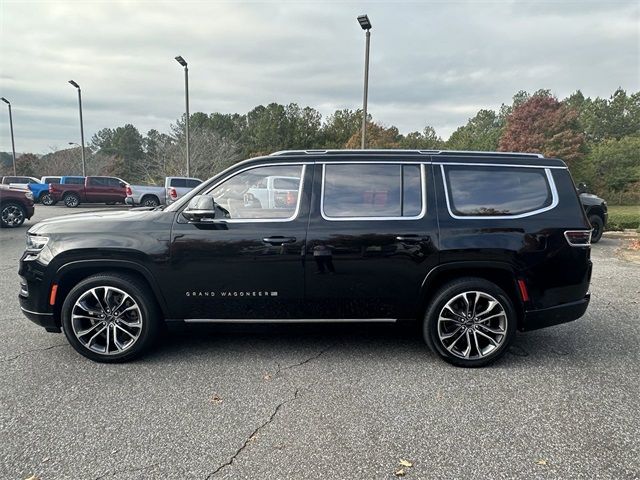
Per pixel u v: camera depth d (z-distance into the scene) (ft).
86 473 7.93
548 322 12.73
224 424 9.52
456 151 13.15
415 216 12.44
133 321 12.61
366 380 11.64
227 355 13.20
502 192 12.73
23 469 8.02
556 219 12.57
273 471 8.02
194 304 12.47
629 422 9.72
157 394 10.82
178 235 12.25
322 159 12.81
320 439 9.00
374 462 8.29
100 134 275.18
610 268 27.73
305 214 12.42
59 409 10.09
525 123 142.20
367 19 50.16
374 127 145.79
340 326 12.85
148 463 8.21
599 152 144.87
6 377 11.69
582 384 11.55
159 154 132.98
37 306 12.59
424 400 10.62
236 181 12.80
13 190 44.47
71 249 12.23
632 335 15.33
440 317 12.45
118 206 87.76
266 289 12.37
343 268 12.27
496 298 12.34
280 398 10.66
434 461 8.34
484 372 12.23
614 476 7.92
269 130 175.01
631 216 54.75
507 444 8.87
